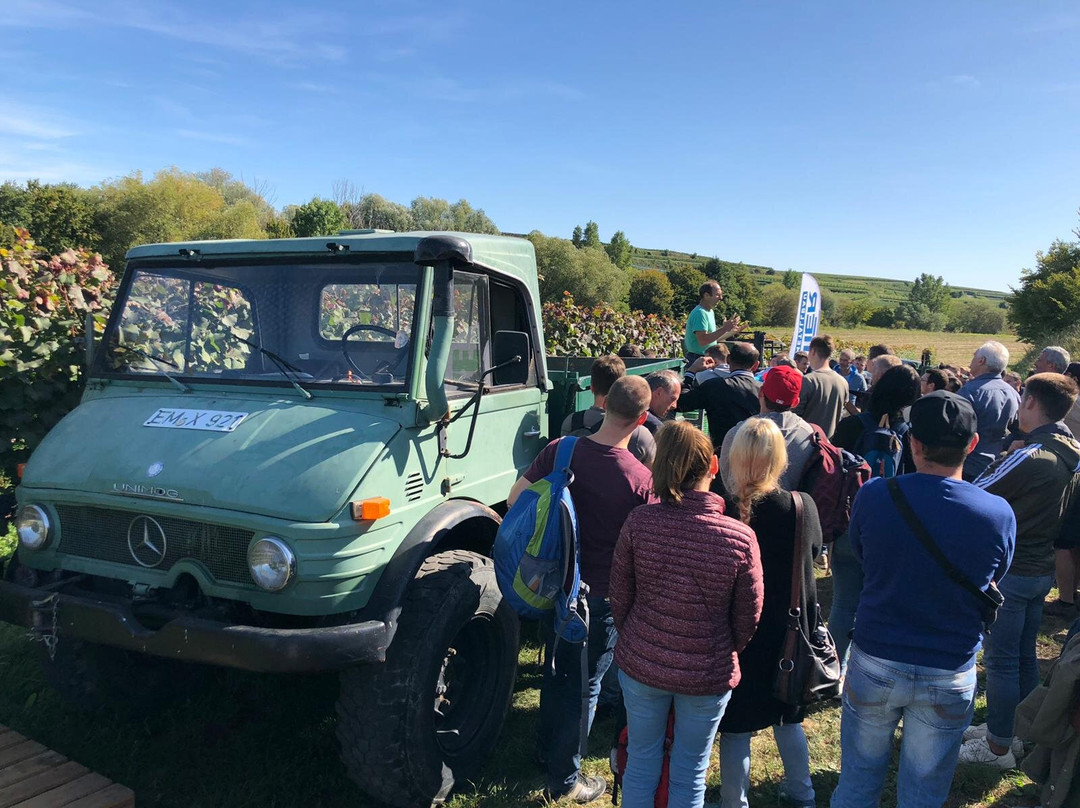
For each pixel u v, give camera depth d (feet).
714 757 12.09
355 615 9.55
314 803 10.52
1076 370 18.52
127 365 12.24
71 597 9.48
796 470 11.58
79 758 11.14
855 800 8.43
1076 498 14.01
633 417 10.08
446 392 11.21
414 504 10.26
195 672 13.21
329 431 9.93
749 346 15.84
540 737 10.84
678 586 7.98
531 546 9.52
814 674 8.56
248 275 11.87
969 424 7.98
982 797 11.15
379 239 11.11
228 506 9.18
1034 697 8.96
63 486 10.23
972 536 7.66
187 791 10.63
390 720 9.31
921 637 7.86
